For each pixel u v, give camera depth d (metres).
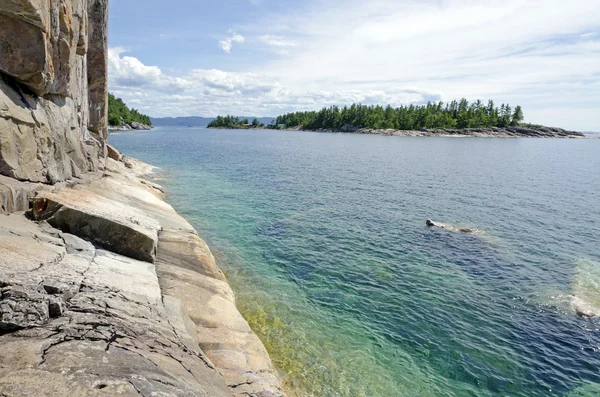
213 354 10.50
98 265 11.13
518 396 11.71
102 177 26.12
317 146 119.44
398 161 76.69
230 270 19.38
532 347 14.06
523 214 33.81
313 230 27.08
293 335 13.95
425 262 21.72
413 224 29.44
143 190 28.59
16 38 13.50
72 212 13.06
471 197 41.06
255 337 12.30
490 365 13.02
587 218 32.69
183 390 6.31
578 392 11.91
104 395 5.19
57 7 16.25
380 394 11.42
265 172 56.56
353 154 91.44
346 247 23.75
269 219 29.58
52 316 7.16
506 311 16.50
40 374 5.25
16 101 14.30
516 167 70.62
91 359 6.07
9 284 7.22
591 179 56.56
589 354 13.73
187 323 10.94
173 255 16.06
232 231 26.00
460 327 15.21
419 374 12.44
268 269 19.86
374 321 15.38
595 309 16.67
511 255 23.17
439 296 17.67
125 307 8.91
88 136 27.61
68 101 20.31
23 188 13.48
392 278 19.44
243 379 9.80
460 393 11.73
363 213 32.56
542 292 18.25
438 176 56.41
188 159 70.06
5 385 4.80
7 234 10.09
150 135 155.75
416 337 14.41
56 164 17.77
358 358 12.98
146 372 6.29
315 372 12.02
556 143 172.00
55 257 10.05
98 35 30.53
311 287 18.05
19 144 14.13
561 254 23.55
